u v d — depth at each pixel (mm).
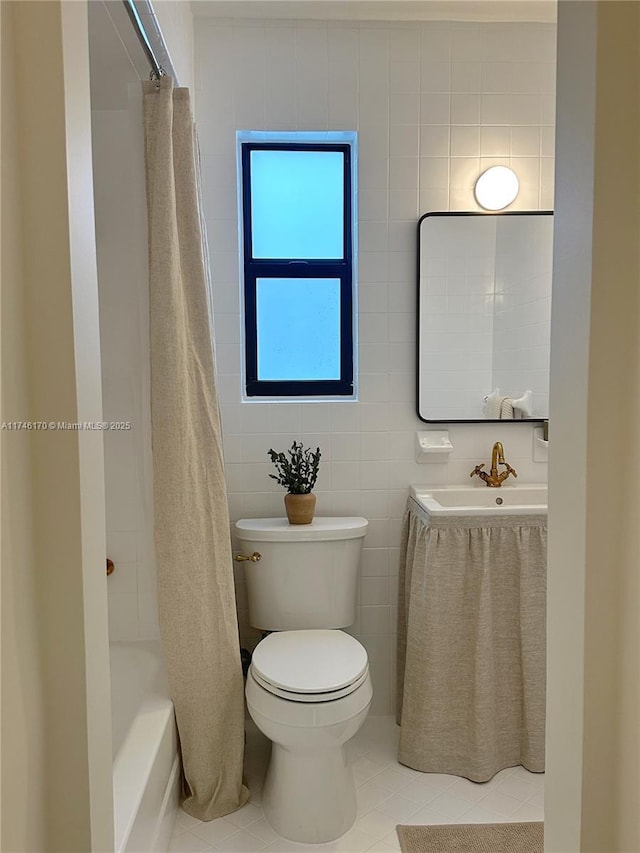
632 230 730
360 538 2260
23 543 684
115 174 2000
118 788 1446
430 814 1901
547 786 874
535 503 2391
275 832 1832
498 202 2396
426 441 2438
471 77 2379
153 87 1745
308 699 1714
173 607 1821
